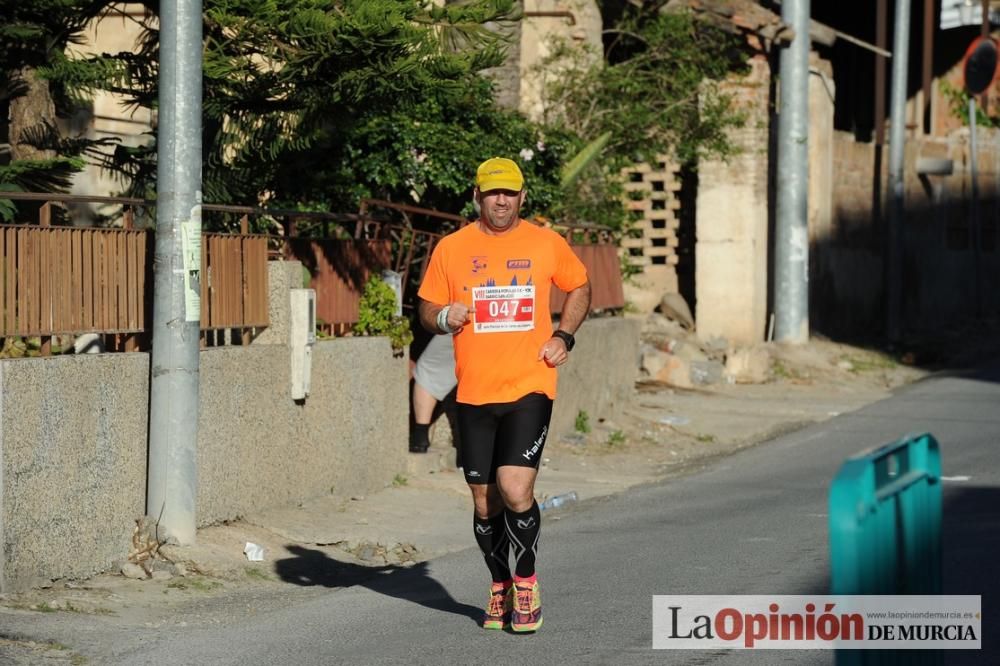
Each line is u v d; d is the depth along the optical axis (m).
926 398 34.22
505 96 29.52
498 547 12.91
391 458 21.38
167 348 15.66
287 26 18.17
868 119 57.09
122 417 15.38
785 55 39.94
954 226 56.88
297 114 20.72
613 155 34.94
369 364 20.69
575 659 11.79
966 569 15.14
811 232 44.62
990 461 24.25
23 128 19.88
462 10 18.73
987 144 58.94
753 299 40.03
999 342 50.06
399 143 24.11
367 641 12.63
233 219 22.75
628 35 36.75
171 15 15.79
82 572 14.76
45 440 14.11
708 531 18.16
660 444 27.58
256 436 17.91
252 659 12.05
